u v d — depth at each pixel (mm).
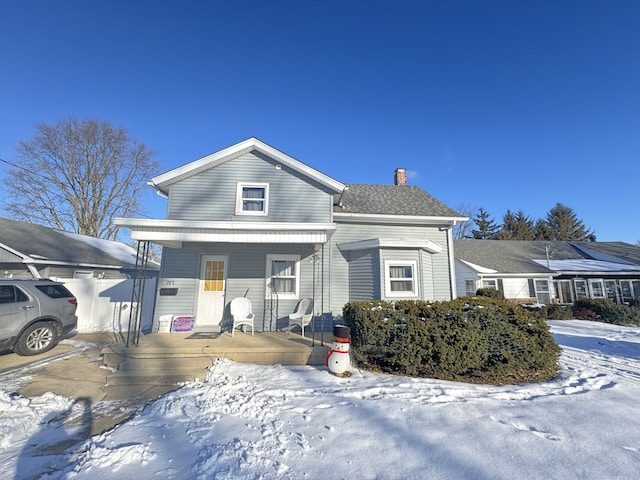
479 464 2980
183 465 2951
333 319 10039
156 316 9180
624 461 3043
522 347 6012
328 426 3779
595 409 4332
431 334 5961
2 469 3053
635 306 15836
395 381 5520
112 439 3479
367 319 6199
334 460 3047
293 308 9617
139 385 5457
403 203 12273
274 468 2885
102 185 25828
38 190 22969
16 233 15086
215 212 9695
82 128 24781
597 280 21062
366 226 11047
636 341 10367
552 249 25078
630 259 22797
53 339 7402
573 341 10422
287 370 6168
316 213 10016
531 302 19281
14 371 6039
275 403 4484
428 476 2799
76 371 5977
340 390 5031
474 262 21125
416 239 10281
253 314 9227
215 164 9922
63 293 7984
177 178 9664
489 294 17328
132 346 6934
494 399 4719
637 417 4078
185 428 3729
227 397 4723
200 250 9625
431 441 3416
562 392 5078
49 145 23484
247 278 9625
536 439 3467
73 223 24781
